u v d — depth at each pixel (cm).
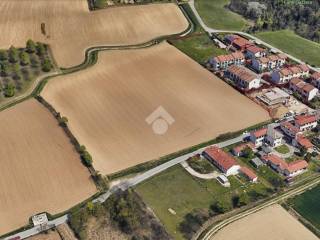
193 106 17538
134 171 14512
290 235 12475
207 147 15525
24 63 19712
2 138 15525
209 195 13775
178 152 15300
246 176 14400
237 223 12850
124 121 16625
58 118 16450
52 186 13762
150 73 19600
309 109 17725
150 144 15625
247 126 16550
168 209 13275
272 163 14750
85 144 15438
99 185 13862
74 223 12600
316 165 15038
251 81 18525
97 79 19075
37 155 14800
